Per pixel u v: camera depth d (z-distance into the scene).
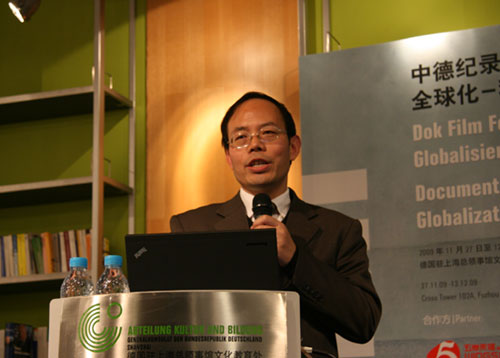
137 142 4.13
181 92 4.12
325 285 1.85
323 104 3.55
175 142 4.08
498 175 3.23
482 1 3.74
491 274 3.14
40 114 4.26
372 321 1.99
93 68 3.99
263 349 1.39
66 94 3.98
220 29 4.13
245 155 2.40
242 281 1.57
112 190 4.00
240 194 2.43
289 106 3.92
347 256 2.24
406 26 3.83
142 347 1.44
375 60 3.52
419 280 3.22
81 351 1.47
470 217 3.22
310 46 3.94
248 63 4.04
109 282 1.71
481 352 3.07
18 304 4.13
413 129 3.39
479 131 3.30
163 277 1.61
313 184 3.47
